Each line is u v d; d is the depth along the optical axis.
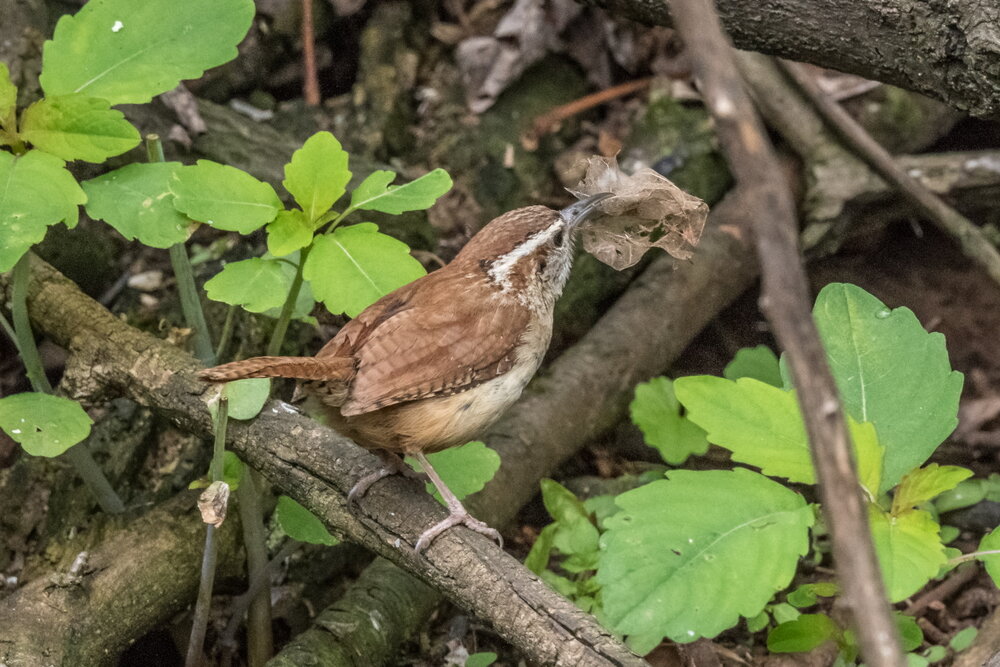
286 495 7.62
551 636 5.77
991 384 10.70
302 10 11.77
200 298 10.01
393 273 6.72
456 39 12.18
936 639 8.59
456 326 6.74
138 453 9.13
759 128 2.87
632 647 7.34
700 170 11.65
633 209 7.44
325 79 11.94
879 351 6.20
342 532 6.84
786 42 7.29
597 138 11.87
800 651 7.27
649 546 5.50
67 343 8.07
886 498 9.09
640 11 7.81
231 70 11.57
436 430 6.74
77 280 10.23
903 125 11.77
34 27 10.36
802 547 5.39
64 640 7.17
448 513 6.56
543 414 10.02
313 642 7.68
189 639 8.41
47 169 6.68
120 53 7.07
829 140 11.52
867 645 2.85
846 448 2.87
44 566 8.41
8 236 6.39
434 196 6.89
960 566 9.07
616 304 11.17
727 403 5.82
